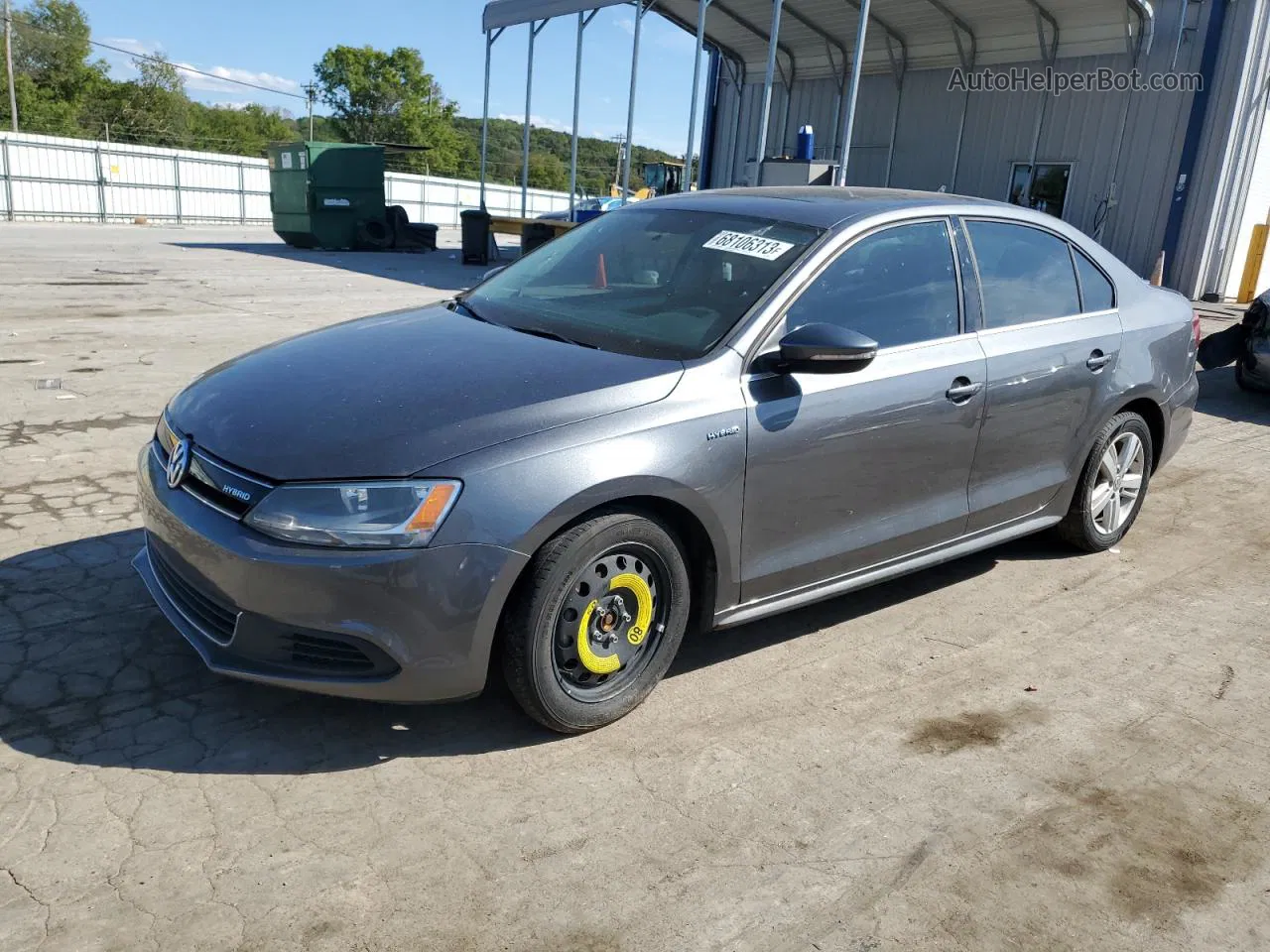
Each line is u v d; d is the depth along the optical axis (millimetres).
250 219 39281
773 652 3648
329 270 17984
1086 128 17188
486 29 21797
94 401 6570
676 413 2969
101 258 17797
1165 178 16172
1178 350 4898
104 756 2738
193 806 2557
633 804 2689
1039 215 4367
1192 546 5043
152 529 2973
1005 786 2889
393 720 3016
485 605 2646
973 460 3896
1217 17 15234
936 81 19578
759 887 2408
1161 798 2879
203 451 2840
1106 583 4496
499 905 2287
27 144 32812
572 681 2932
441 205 45344
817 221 3631
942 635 3879
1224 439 7457
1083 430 4406
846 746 3045
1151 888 2498
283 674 2678
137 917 2170
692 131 15984
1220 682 3605
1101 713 3340
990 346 3900
